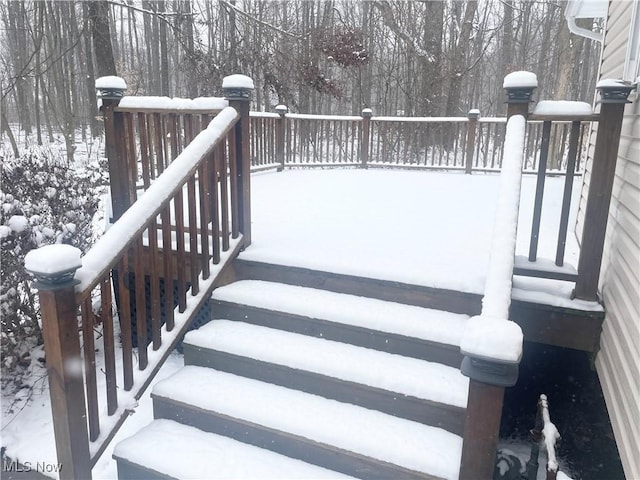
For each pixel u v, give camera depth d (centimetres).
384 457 204
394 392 227
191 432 241
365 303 278
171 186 248
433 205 526
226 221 304
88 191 503
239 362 262
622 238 264
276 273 310
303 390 249
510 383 163
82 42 2206
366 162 900
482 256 321
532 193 659
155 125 356
